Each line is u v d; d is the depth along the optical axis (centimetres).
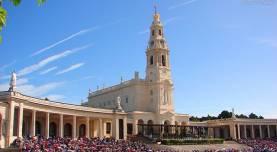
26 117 8188
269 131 14662
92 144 7506
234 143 11719
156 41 12775
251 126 14350
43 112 7994
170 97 12394
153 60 12625
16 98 6694
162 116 11888
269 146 11438
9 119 6494
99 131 9856
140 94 12344
